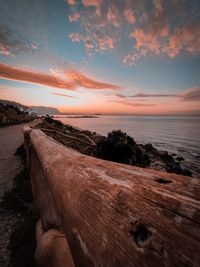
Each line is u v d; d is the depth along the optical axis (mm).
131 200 682
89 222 794
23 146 7742
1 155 7309
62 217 1199
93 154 6465
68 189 1154
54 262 1423
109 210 726
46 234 1819
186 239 449
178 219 504
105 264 608
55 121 29047
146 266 476
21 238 2338
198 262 395
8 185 4273
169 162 13797
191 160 17141
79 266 810
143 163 7355
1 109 35656
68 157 1725
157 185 695
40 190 2748
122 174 924
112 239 627
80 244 820
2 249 2260
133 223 597
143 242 536
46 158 2324
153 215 568
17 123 27859
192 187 610
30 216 2760
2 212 3066
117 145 5945
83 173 1167
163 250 467
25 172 4836
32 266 1930
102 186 887
